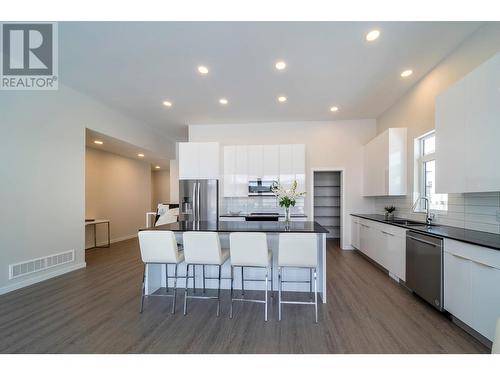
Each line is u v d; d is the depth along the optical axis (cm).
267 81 396
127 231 763
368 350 200
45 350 202
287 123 610
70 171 423
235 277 339
